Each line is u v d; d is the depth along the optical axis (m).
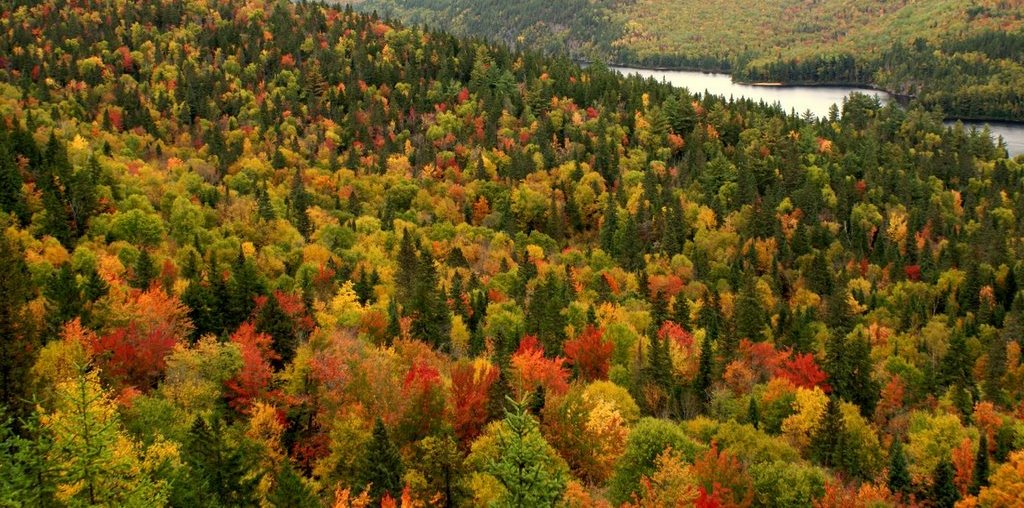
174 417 49.62
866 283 147.75
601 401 63.91
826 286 146.75
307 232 140.50
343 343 69.56
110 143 165.62
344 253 124.25
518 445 35.28
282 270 112.50
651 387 84.88
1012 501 60.53
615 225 168.50
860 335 93.12
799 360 92.19
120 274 91.88
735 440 65.50
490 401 63.19
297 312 81.12
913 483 67.00
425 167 194.62
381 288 107.56
